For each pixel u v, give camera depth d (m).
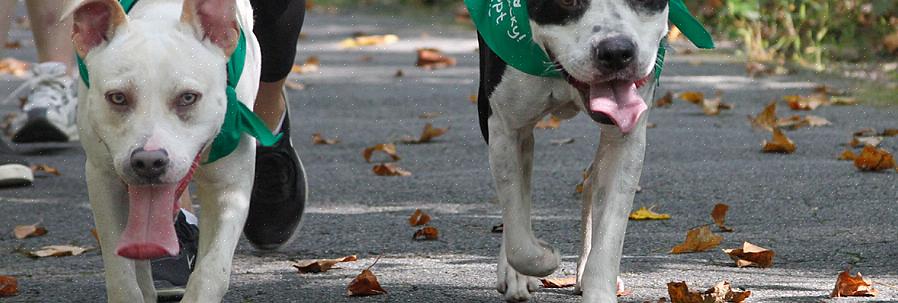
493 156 4.95
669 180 7.43
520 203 4.93
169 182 4.05
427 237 6.14
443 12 20.09
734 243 5.90
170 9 4.46
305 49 15.42
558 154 8.52
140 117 4.05
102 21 4.18
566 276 5.41
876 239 5.88
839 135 8.88
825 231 6.08
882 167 7.52
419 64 13.59
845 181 7.25
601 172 4.88
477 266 5.59
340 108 10.85
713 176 7.51
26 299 5.10
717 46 13.95
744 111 10.07
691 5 14.90
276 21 5.49
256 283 5.33
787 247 5.79
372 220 6.59
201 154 4.26
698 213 6.58
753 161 7.97
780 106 10.26
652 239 6.04
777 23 13.68
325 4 22.12
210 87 4.18
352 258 5.70
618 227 4.73
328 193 7.36
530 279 5.18
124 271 4.39
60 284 5.36
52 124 8.88
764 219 6.39
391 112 10.58
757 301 4.85
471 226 6.42
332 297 5.07
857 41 13.05
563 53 4.58
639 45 4.50
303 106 11.00
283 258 5.82
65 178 7.95
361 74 13.00
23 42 16.23
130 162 4.02
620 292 5.05
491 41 4.79
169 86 4.07
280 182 5.77
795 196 6.89
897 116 9.62
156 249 4.08
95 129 4.17
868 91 10.78
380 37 16.05
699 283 5.19
